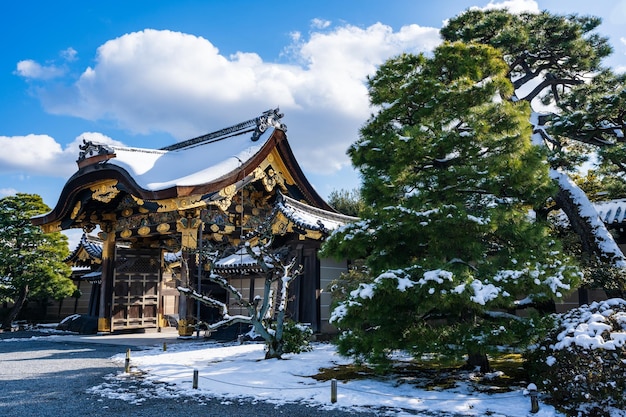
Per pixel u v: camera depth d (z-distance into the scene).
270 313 20.81
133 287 27.55
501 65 12.42
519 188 10.92
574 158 17.56
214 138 28.97
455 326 10.43
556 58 21.38
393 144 11.45
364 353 10.50
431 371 12.16
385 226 10.91
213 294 28.69
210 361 14.89
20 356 17.20
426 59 12.51
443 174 11.00
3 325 31.58
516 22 20.66
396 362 13.62
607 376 8.00
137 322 27.42
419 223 10.43
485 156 11.37
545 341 9.90
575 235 17.75
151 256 28.58
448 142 10.85
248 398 9.98
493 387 10.12
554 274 10.14
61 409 9.22
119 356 16.69
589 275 14.60
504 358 14.09
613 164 17.83
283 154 26.09
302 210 21.86
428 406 8.95
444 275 9.36
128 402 9.73
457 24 21.78
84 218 27.95
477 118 11.14
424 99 11.80
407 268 10.23
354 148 12.68
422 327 10.39
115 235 27.75
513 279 9.69
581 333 8.74
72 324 29.27
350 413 8.71
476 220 10.12
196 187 21.34
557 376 8.64
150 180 22.73
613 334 8.41
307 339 17.14
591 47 20.73
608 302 10.17
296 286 20.91
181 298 23.23
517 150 10.98
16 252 31.95
